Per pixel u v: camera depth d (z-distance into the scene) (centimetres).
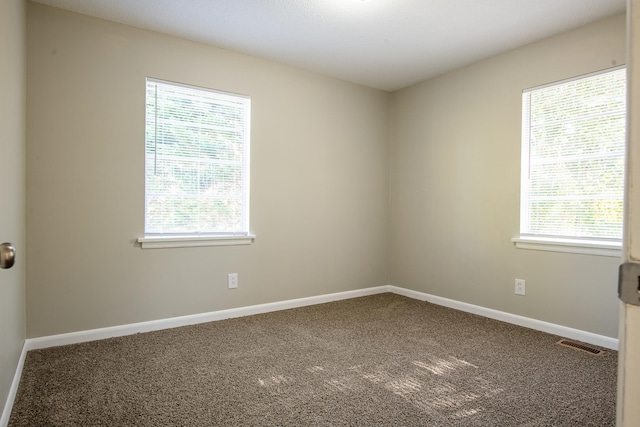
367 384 212
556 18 272
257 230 351
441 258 388
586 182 283
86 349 260
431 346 271
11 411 181
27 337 256
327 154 396
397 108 437
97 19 278
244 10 266
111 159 284
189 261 317
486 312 345
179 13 271
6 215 180
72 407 186
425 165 404
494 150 340
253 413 182
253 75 346
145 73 296
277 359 247
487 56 340
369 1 252
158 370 229
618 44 264
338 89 402
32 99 256
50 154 262
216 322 324
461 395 201
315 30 295
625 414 54
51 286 263
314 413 182
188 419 176
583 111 285
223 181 335
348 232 413
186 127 317
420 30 292
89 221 276
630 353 53
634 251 53
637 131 52
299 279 379
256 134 348
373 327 314
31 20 256
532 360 247
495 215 339
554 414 182
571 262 289
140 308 296
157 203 305
